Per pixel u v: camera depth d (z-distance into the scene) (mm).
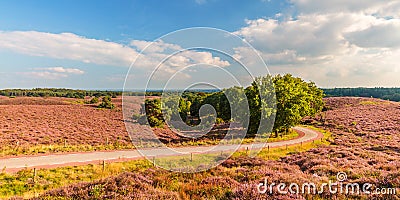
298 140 38719
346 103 98688
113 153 25500
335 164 17500
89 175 17781
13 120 51031
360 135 44719
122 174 13750
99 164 20594
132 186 12148
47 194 11508
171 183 13523
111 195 10773
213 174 15281
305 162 18953
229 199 10586
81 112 69250
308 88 57156
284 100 39438
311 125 64438
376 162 18828
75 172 18328
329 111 83812
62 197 10945
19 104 81062
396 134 43125
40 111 66500
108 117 63094
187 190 12398
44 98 103625
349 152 22719
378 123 56406
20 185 15070
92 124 52156
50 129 43688
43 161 21312
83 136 38656
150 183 13375
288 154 26516
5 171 17703
